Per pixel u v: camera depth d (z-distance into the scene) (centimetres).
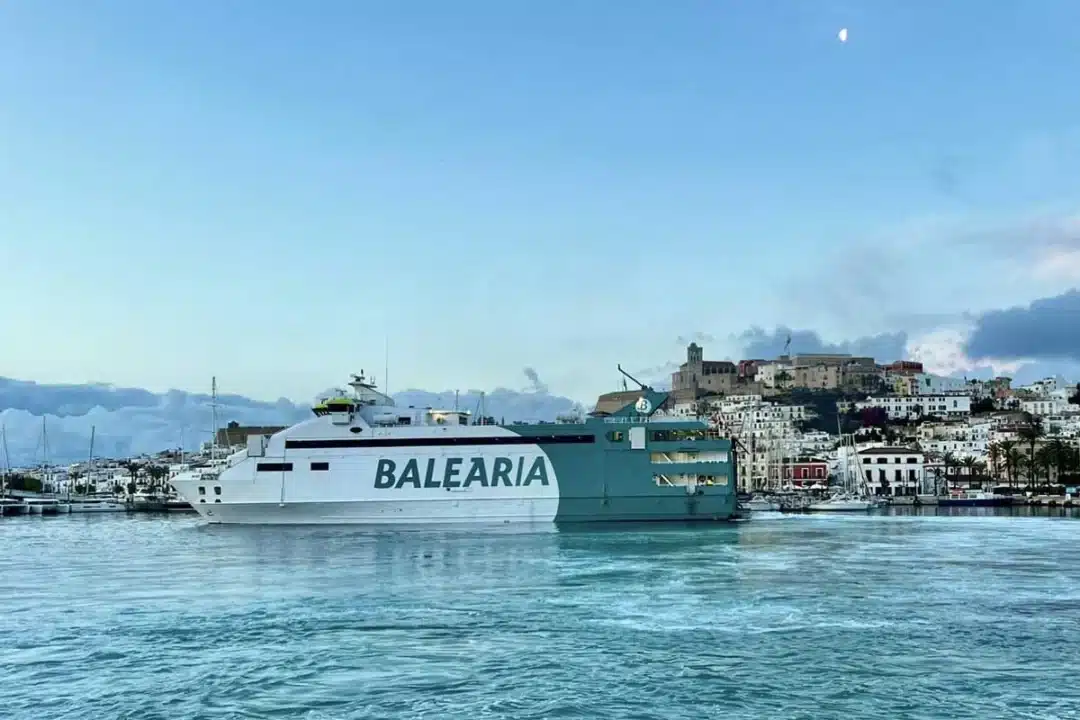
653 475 12562
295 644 4962
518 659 4619
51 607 6134
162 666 4516
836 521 15488
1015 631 5250
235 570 8038
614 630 5278
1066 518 16638
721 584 7000
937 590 6719
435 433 12619
